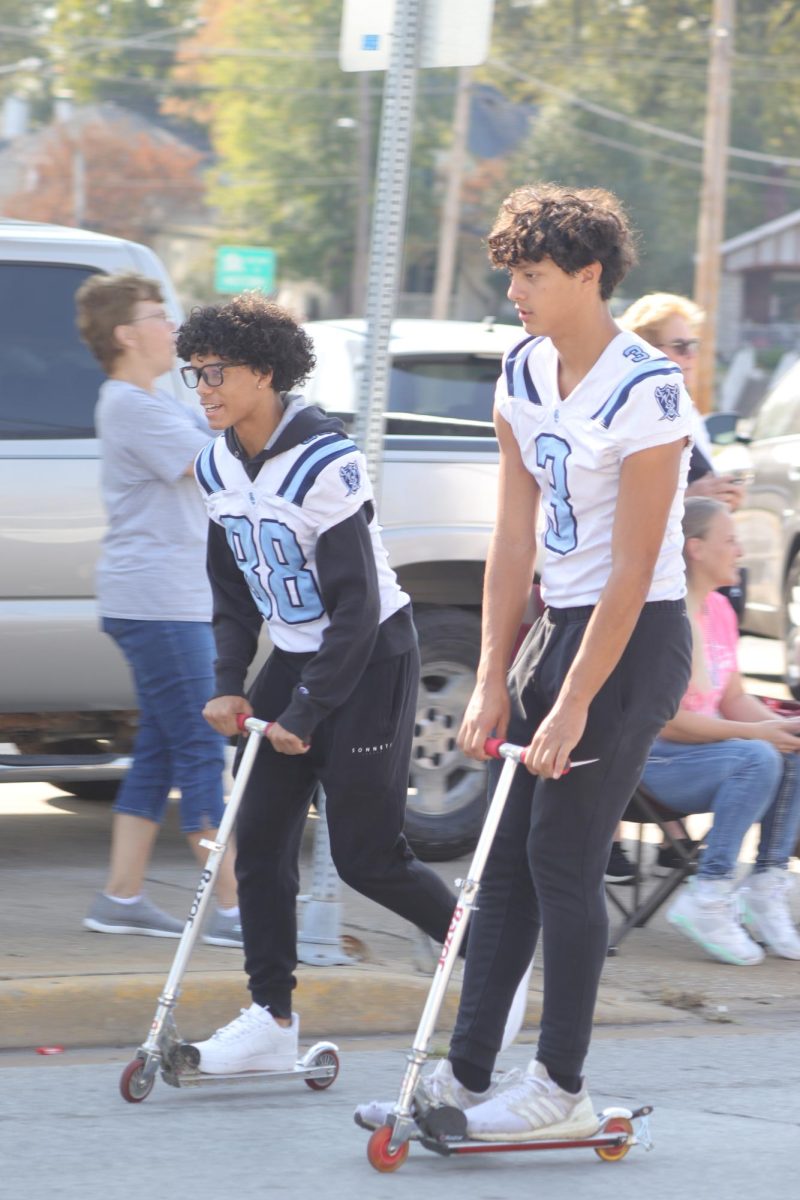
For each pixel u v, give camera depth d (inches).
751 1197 330.6
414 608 616.7
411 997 445.7
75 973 431.8
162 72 4869.6
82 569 565.3
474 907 332.8
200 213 4749.0
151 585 467.8
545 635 339.9
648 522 321.4
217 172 4603.8
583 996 335.3
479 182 4461.1
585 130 4542.3
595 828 331.9
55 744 642.2
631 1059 422.6
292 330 358.9
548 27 4712.1
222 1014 428.8
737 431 1019.3
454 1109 333.1
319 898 469.7
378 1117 343.6
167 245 4749.0
